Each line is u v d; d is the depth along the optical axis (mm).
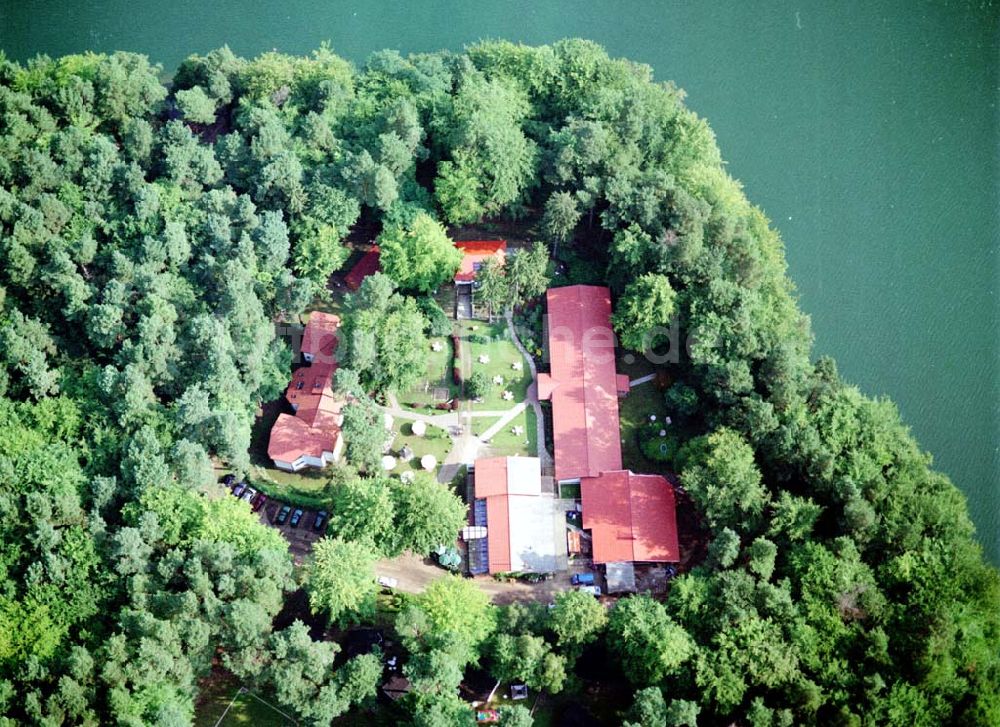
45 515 185375
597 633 182750
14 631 177375
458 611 180750
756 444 199500
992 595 182625
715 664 176125
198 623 172875
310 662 170625
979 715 172750
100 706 171125
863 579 184000
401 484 196875
